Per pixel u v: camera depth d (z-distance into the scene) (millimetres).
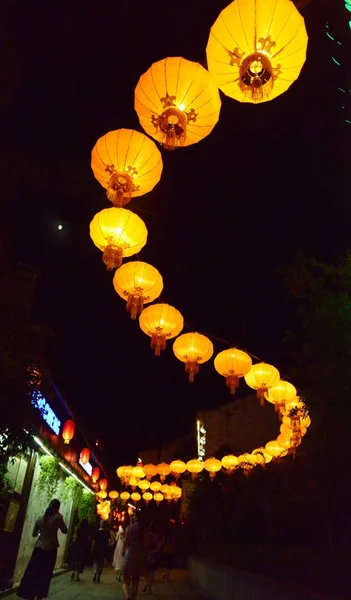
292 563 7305
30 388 5711
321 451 6664
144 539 9688
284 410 9125
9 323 5398
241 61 3760
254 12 3666
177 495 25875
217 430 24453
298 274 6691
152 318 8078
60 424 14062
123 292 7504
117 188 5383
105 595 12492
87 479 22062
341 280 6418
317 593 5434
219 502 16188
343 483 6762
